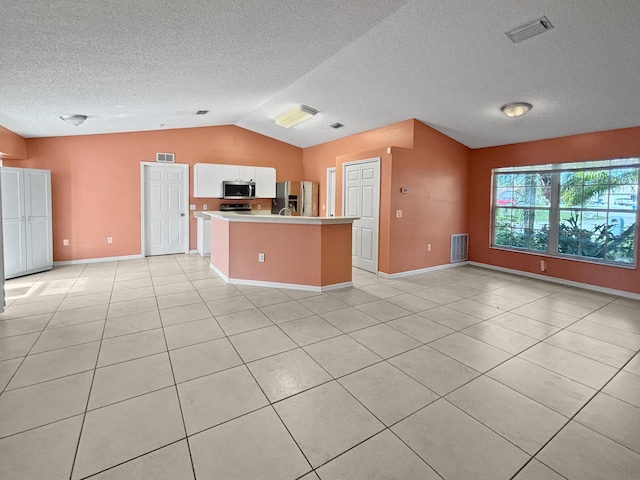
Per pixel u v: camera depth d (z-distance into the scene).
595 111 3.92
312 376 2.28
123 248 6.18
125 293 4.11
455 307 3.75
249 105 5.49
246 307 3.64
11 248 4.73
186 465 1.53
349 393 2.09
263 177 7.09
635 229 4.22
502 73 3.46
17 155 5.03
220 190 6.71
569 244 4.91
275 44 3.13
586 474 1.50
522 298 4.13
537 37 2.83
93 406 1.93
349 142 6.52
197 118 5.89
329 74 4.15
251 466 1.53
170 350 2.62
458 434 1.75
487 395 2.09
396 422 1.83
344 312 3.53
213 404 1.96
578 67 3.13
